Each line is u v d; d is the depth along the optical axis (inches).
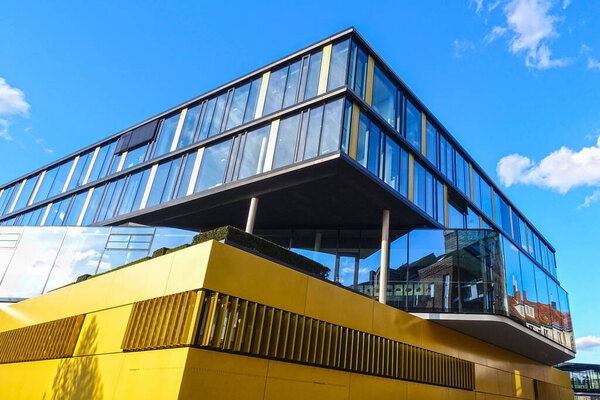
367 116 629.3
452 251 618.5
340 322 446.6
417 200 691.4
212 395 304.8
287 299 394.3
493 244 610.5
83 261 823.7
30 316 596.7
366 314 486.6
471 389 623.2
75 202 1021.8
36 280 842.8
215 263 340.8
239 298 352.2
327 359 414.6
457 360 615.2
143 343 352.5
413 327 555.5
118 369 362.6
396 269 657.0
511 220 1050.7
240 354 339.0
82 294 497.4
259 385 344.2
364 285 674.8
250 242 421.1
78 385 403.2
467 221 834.8
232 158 702.5
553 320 799.1
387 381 488.7
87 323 453.1
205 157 757.3
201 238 426.0
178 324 327.6
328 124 588.4
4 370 577.9
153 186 825.5
